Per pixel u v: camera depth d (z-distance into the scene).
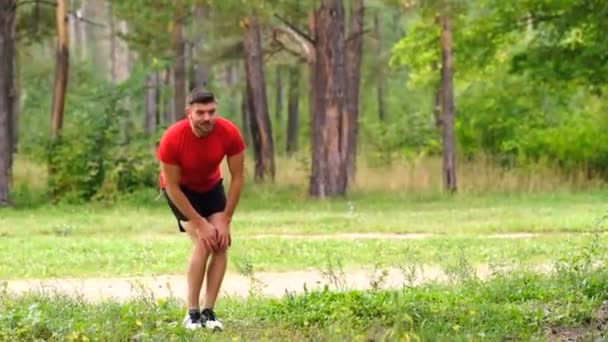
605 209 24.45
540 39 33.94
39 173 31.86
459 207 26.14
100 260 15.84
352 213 24.50
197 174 8.34
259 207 27.09
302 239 18.88
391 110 56.53
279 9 27.72
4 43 27.95
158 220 23.31
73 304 10.24
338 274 14.05
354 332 7.84
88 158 28.66
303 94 53.50
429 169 34.06
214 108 8.14
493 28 33.72
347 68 34.62
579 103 39.22
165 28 30.92
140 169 28.88
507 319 8.73
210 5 28.59
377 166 36.97
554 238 18.30
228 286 12.94
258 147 34.38
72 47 60.12
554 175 32.84
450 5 28.70
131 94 29.44
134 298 10.91
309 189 29.88
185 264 15.41
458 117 38.31
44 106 47.81
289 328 8.65
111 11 36.75
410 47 36.28
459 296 10.14
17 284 13.58
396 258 15.85
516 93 37.69
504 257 15.50
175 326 8.46
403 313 8.32
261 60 34.53
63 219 23.72
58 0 29.77
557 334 8.30
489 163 35.91
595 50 32.31
